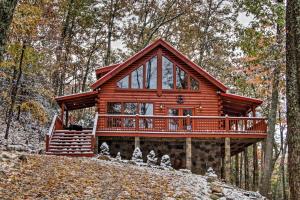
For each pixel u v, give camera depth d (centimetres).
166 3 3484
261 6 1788
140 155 1731
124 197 870
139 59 2358
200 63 3459
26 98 2481
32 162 1039
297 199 699
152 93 2323
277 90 2094
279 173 3538
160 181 1127
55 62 2991
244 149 2347
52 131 1906
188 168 2002
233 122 2280
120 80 2330
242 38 1947
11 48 1931
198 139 2097
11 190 759
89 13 3509
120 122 2112
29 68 2309
